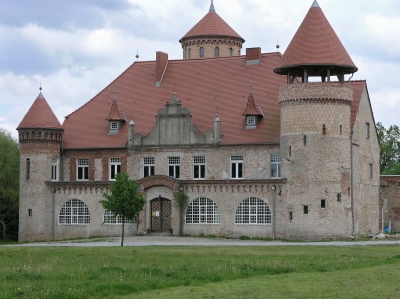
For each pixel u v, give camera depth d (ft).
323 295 115.65
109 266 146.20
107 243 240.53
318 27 254.06
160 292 120.26
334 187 250.78
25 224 288.10
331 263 155.94
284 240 252.21
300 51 250.78
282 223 256.52
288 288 122.31
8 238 341.41
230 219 263.70
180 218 269.03
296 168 252.83
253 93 285.43
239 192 263.08
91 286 122.42
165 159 279.90
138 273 137.28
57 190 286.46
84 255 174.19
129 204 217.56
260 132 269.85
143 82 308.81
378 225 289.94
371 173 284.20
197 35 347.97
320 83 250.37
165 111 280.92
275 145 265.13
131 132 283.79
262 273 141.79
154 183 271.49
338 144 252.21
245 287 124.06
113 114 291.79
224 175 271.49
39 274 134.62
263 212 260.01
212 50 347.15
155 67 313.94
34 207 286.87
